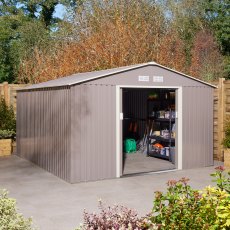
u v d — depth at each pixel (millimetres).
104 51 16609
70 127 8781
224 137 11266
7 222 3801
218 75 23391
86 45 17281
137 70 9570
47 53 21375
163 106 12414
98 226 3932
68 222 6062
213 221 3777
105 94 9188
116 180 9117
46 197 7598
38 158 10891
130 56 17031
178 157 10375
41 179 9242
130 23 18609
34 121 11148
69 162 8836
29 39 25375
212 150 10969
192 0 27547
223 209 3820
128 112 14828
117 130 9352
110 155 9266
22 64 21266
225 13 27609
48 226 5879
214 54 24719
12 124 13133
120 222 3947
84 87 8914
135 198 7461
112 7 20422
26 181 9031
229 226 3787
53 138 9742
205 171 10148
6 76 25203
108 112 9234
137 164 11203
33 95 11195
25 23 27531
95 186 8516
